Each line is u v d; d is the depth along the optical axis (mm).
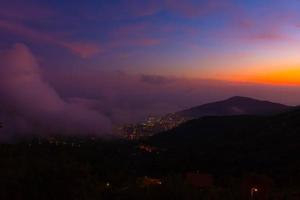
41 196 46031
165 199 51625
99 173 68000
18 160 57219
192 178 67562
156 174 93438
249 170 92375
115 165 91625
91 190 50938
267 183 63969
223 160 106812
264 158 100938
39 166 52406
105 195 51656
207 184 65000
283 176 80375
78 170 56156
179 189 52469
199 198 52094
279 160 96438
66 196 47500
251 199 56031
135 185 55969
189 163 107312
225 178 74438
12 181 46656
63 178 49688
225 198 54469
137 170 97062
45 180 48375
